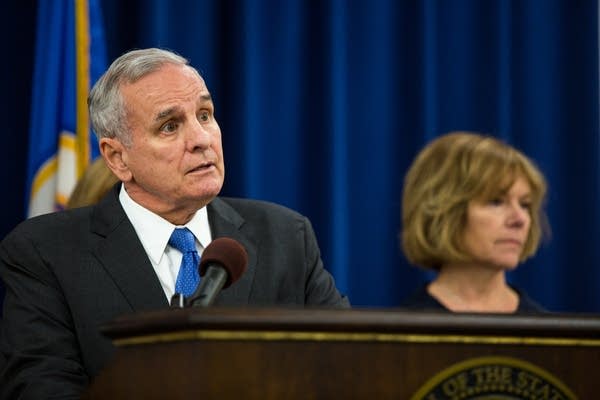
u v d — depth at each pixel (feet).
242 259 16.30
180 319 13.09
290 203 39.42
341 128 39.47
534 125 42.27
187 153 20.31
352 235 40.24
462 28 41.75
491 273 26.58
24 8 37.24
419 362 13.67
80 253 20.51
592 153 42.11
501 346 13.98
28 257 20.52
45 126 35.70
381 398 13.48
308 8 40.01
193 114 20.51
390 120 40.73
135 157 20.59
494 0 41.81
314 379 13.29
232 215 21.85
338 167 39.32
